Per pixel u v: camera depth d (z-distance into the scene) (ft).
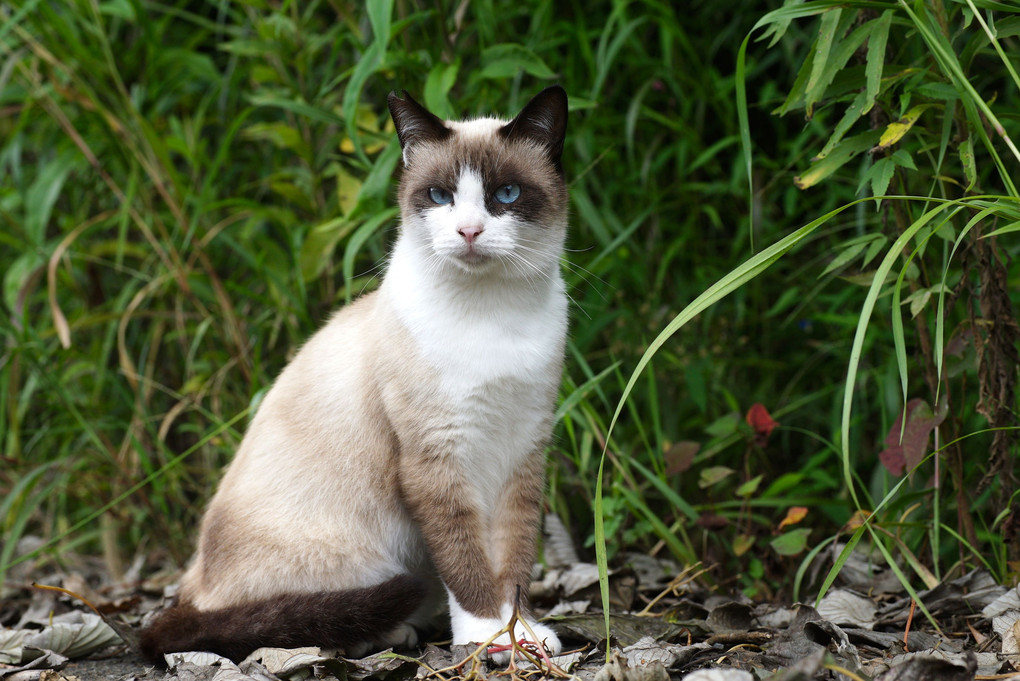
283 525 8.41
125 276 16.17
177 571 12.92
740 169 13.26
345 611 7.79
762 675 6.98
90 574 14.06
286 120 14.42
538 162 8.86
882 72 8.41
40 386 13.78
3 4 13.91
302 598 7.94
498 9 13.14
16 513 13.57
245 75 14.64
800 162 13.23
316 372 8.91
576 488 12.07
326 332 9.25
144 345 14.87
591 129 13.33
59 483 13.35
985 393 8.73
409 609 7.95
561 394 10.74
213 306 14.26
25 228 14.47
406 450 8.27
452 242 8.04
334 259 13.85
